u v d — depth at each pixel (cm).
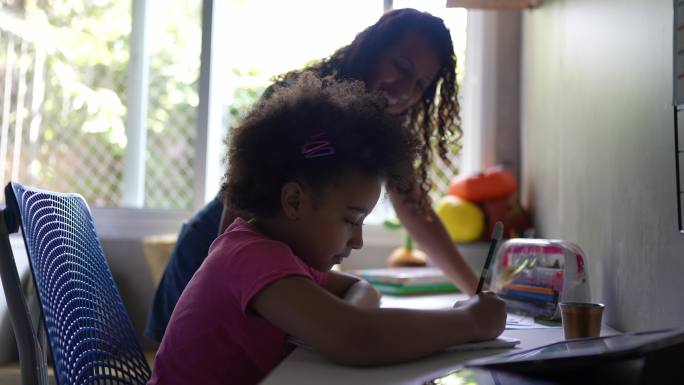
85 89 252
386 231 229
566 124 153
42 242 81
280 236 87
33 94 250
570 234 148
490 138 228
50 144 251
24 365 80
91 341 88
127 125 250
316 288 75
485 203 210
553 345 77
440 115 156
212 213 130
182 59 249
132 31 250
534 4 194
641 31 105
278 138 85
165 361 86
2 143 246
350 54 137
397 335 73
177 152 249
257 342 80
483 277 95
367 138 84
